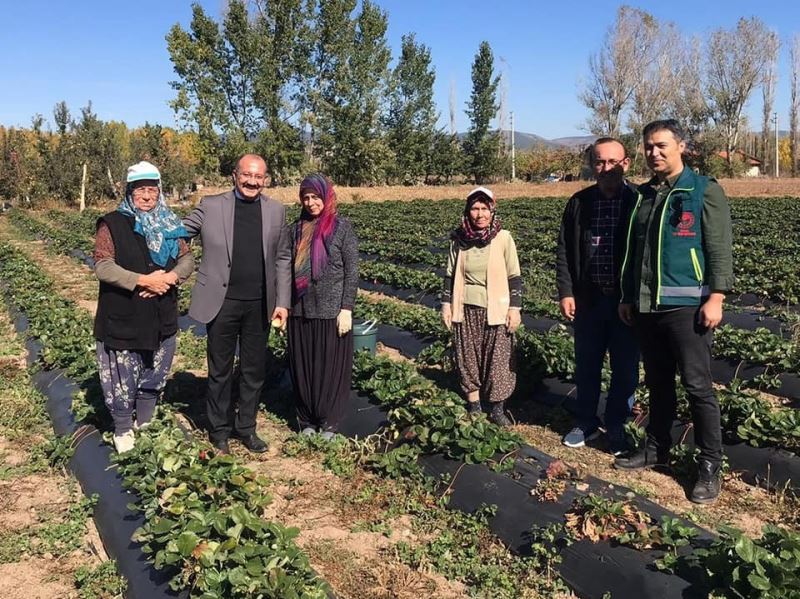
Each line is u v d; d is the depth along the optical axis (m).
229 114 48.78
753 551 3.27
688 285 4.68
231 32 47.62
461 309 6.18
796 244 16.06
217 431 5.73
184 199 44.47
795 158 62.69
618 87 58.97
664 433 5.40
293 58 49.56
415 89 59.97
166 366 5.47
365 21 52.22
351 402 6.52
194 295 5.51
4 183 39.56
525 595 3.89
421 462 5.26
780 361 7.30
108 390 5.21
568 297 5.76
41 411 6.65
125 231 5.05
